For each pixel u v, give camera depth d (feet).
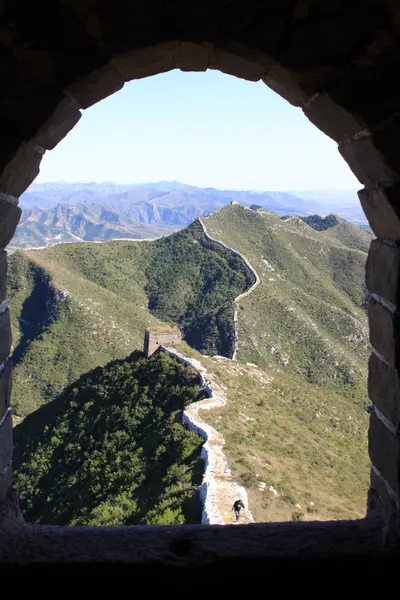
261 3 6.79
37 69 7.00
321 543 7.34
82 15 6.77
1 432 8.04
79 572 6.89
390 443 7.70
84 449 89.86
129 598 6.81
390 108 7.06
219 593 6.86
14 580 6.82
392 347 7.48
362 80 7.06
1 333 7.93
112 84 7.72
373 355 8.41
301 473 61.00
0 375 8.02
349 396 143.84
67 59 7.02
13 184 7.55
